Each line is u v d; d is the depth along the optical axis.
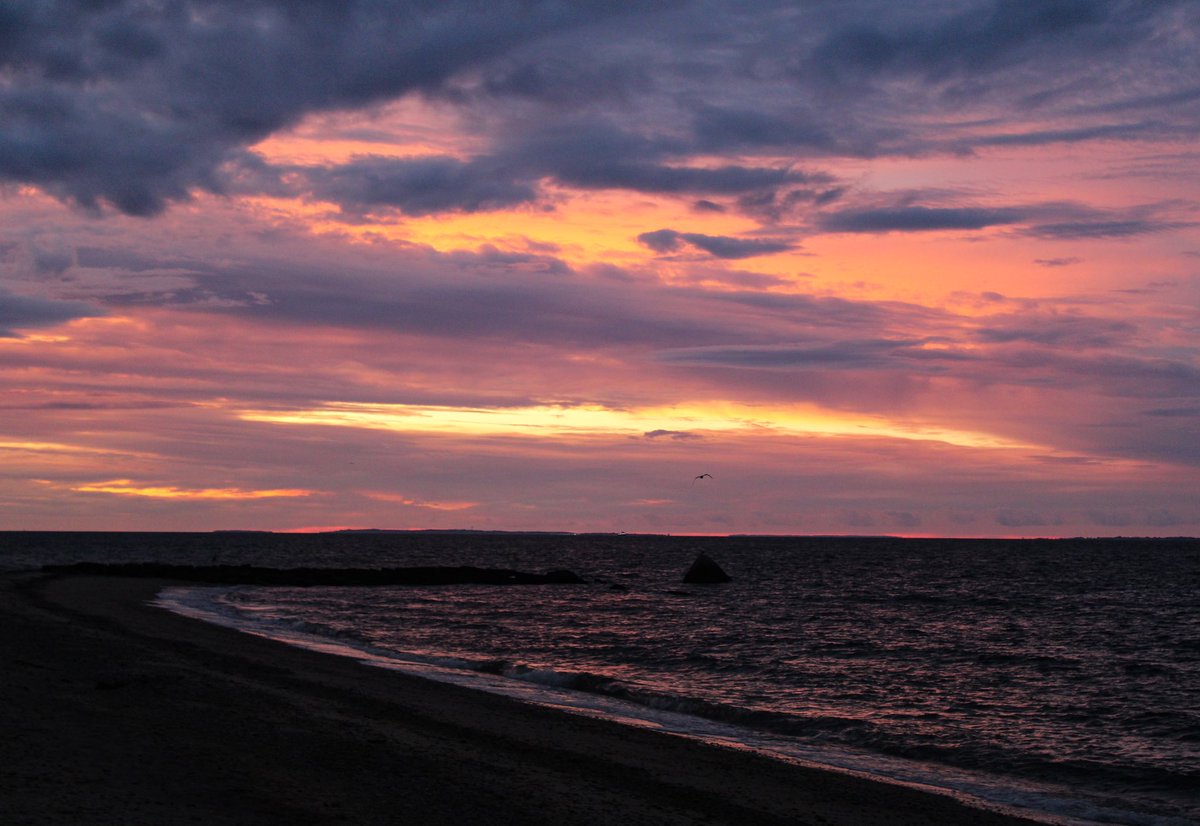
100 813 10.39
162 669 22.08
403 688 23.50
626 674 30.47
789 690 27.98
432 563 149.00
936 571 128.00
